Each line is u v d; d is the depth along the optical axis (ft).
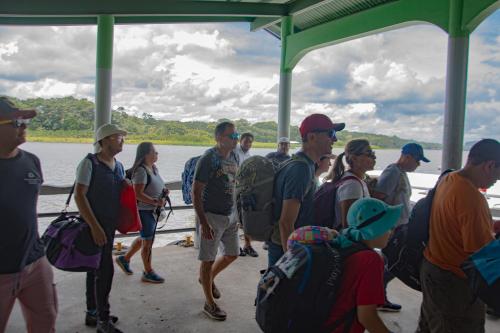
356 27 23.66
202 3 26.37
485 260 6.42
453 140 18.35
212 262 12.26
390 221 5.75
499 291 6.23
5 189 6.75
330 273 5.43
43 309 7.54
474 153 7.16
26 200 7.01
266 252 19.67
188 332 11.44
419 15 20.11
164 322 12.01
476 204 6.88
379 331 5.42
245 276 16.30
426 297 7.72
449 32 18.48
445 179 7.56
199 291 14.52
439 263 7.39
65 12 25.17
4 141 6.73
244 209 8.62
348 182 9.40
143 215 14.80
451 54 18.34
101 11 25.26
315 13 26.99
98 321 10.80
